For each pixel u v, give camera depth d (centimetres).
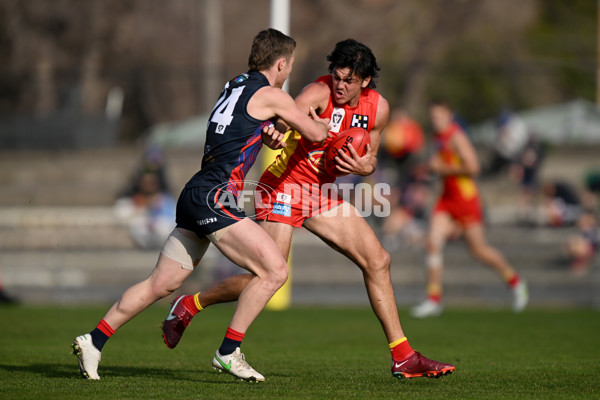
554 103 9906
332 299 4981
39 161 7375
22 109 9831
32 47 10544
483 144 7531
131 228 5612
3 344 2716
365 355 2516
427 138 8688
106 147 8456
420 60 10406
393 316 1931
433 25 10781
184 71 9825
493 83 9844
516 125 6762
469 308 4469
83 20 10731
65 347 2633
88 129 8300
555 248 5475
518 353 2572
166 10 10888
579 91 10031
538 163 5938
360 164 1880
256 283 1783
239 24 11156
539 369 2184
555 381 1955
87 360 1872
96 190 6606
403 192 5534
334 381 1928
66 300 4947
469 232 3934
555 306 4675
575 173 6719
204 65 9881
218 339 2923
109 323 1875
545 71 9912
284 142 1964
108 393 1694
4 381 1866
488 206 6481
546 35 11231
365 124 1956
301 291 5097
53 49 10662
